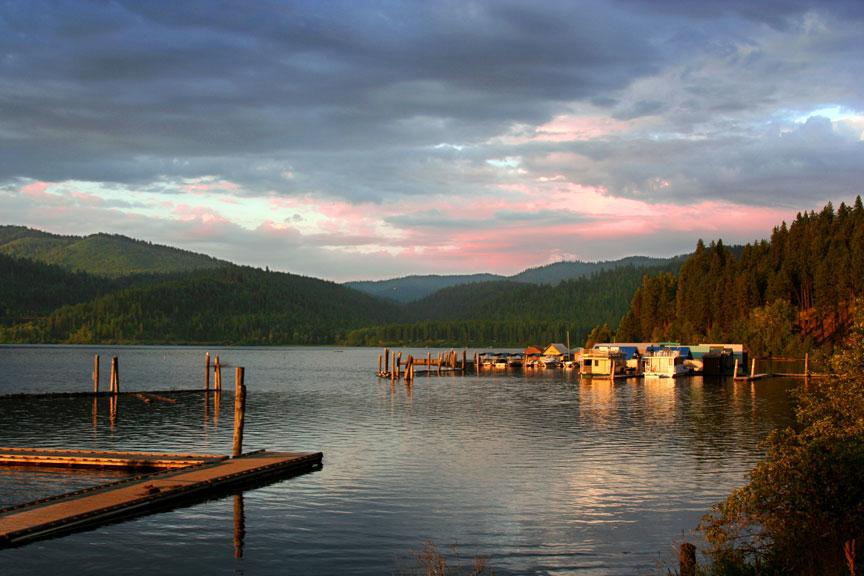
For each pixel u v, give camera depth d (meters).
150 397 84.56
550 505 33.44
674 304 193.75
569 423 61.62
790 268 168.75
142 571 25.11
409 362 113.12
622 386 104.94
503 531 29.59
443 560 25.92
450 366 159.25
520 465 42.47
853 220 175.38
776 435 24.66
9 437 54.56
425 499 34.53
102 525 30.12
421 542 28.22
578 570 25.28
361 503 33.84
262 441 51.97
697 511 32.50
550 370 150.62
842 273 150.75
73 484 37.59
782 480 20.69
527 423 61.66
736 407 74.62
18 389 100.88
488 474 39.97
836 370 28.34
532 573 25.06
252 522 30.73
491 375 133.38
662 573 24.70
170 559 26.30
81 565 25.58
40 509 30.31
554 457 45.03
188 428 59.09
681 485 37.34
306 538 28.67
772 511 20.97
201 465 39.44
